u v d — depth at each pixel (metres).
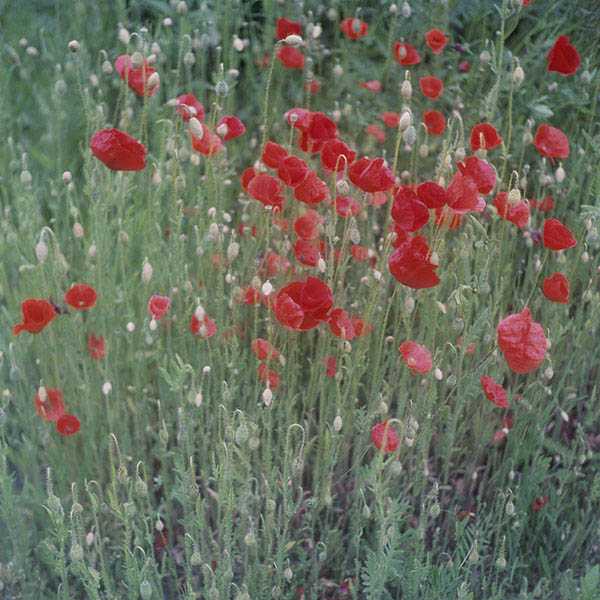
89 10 2.99
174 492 1.73
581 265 2.28
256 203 2.17
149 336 1.89
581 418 2.34
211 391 2.11
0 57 2.69
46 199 2.64
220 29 2.93
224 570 1.66
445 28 2.88
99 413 2.11
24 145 2.72
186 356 1.96
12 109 2.85
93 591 1.53
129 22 2.92
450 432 1.90
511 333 1.52
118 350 2.04
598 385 2.26
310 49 2.90
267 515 1.68
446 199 1.48
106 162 1.65
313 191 1.63
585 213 2.04
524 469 2.04
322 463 2.02
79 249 2.33
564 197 2.46
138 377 2.03
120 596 1.82
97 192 1.95
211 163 2.04
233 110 2.91
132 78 1.89
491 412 2.07
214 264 2.14
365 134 2.98
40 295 2.00
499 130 2.50
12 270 2.33
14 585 1.90
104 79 2.71
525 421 2.05
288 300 1.50
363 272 2.24
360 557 2.04
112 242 2.20
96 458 2.00
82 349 2.00
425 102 2.98
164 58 2.53
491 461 2.20
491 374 2.07
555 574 2.06
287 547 1.80
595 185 2.15
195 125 1.67
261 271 2.16
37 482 1.96
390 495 1.96
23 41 2.70
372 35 3.04
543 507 2.04
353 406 1.97
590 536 2.12
